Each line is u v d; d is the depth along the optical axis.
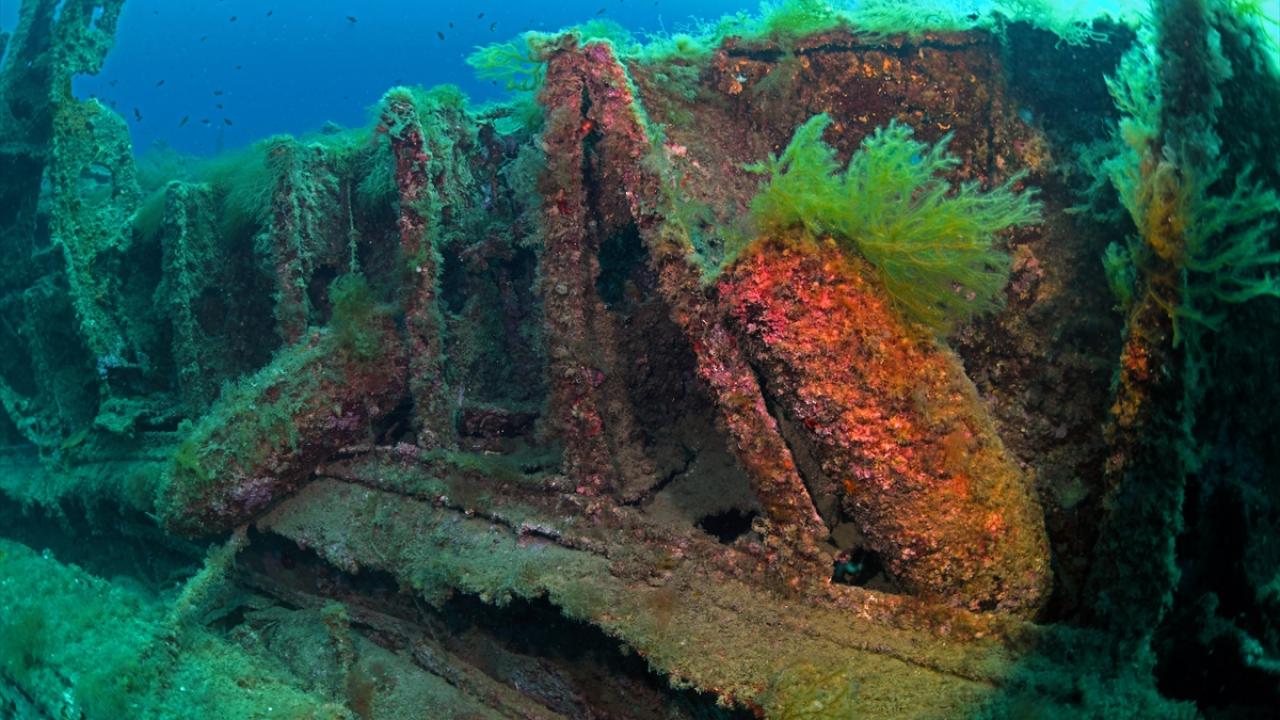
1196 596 2.99
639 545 3.73
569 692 3.93
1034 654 2.84
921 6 4.72
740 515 4.20
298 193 5.89
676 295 3.46
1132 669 2.68
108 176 8.50
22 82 7.77
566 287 4.09
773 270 3.08
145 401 6.95
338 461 5.26
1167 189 2.75
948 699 2.70
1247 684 2.80
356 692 4.30
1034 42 4.56
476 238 5.68
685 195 4.02
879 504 3.06
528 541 4.09
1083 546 3.55
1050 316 4.05
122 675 3.67
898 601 3.12
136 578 7.18
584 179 4.32
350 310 5.20
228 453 4.94
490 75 5.33
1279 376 3.02
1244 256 2.70
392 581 4.75
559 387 4.12
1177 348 2.77
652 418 4.63
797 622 3.19
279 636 5.07
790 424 3.93
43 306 7.18
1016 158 4.51
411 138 4.86
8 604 4.23
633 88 3.82
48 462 7.34
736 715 3.02
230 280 6.77
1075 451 3.78
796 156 3.18
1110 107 4.40
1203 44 2.63
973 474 3.03
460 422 5.22
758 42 4.76
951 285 3.40
